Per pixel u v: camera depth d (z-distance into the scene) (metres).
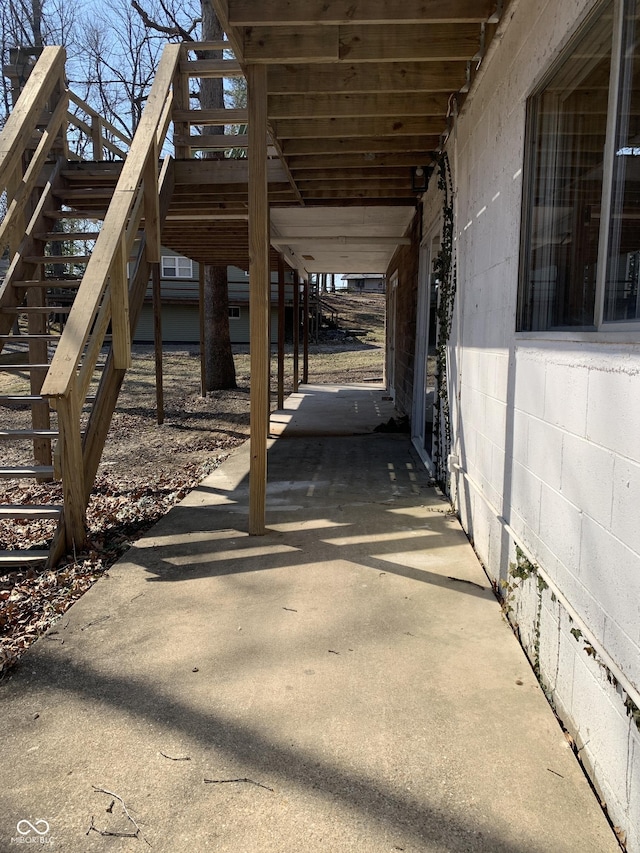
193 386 14.18
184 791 1.77
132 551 3.67
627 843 1.54
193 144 6.49
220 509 4.55
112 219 4.13
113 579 3.26
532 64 2.52
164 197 5.59
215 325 13.28
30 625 2.84
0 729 2.05
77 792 1.77
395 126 4.57
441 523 4.12
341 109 4.20
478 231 3.60
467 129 3.94
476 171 3.67
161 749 1.94
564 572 2.07
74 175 5.97
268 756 1.90
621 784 1.59
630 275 1.72
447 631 2.66
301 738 1.98
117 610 2.90
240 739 1.98
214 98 11.19
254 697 2.20
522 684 2.26
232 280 25.34
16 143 4.25
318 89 3.86
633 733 1.53
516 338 2.73
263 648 2.54
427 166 5.38
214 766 1.86
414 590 3.08
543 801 1.71
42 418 5.89
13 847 1.58
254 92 3.63
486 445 3.36
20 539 4.27
